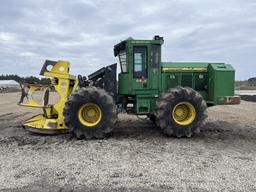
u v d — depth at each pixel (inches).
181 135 326.0
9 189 178.1
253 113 597.9
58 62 332.8
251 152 266.7
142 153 258.1
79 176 200.4
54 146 283.9
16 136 335.0
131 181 191.3
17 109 706.8
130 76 344.5
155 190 177.0
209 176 200.7
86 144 291.9
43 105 339.6
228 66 372.5
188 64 373.4
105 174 204.1
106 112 315.3
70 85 346.0
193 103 328.5
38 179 194.9
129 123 434.3
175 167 219.5
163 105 322.0
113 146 283.6
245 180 193.2
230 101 364.5
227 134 355.6
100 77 360.2
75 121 311.4
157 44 348.2
